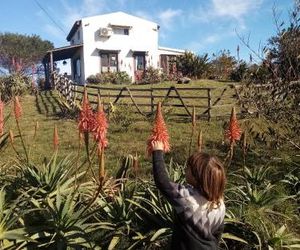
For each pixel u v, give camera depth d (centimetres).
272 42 792
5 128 1509
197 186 350
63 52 3784
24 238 456
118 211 541
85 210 498
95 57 3712
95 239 518
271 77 800
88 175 826
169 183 352
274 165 888
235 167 902
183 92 2314
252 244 555
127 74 3472
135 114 1612
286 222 645
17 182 608
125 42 3806
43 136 1348
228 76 3022
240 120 1234
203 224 344
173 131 1330
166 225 534
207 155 354
